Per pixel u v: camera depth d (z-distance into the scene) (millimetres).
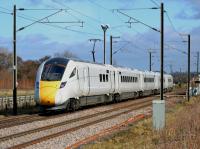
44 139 19172
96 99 40094
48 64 33094
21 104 41344
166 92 88750
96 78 39125
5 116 31047
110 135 21125
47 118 29031
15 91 33281
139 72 61062
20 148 16812
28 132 21594
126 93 52938
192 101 53094
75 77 33844
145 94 66625
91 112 34344
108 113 33938
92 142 18562
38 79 32531
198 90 74875
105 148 17062
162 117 23203
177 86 138125
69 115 31375
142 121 27859
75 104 34781
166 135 19109
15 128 23422
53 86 31859
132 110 37750
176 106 44594
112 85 44719
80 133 21766
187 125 21250
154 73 74250
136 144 17969
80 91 34875
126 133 22109
